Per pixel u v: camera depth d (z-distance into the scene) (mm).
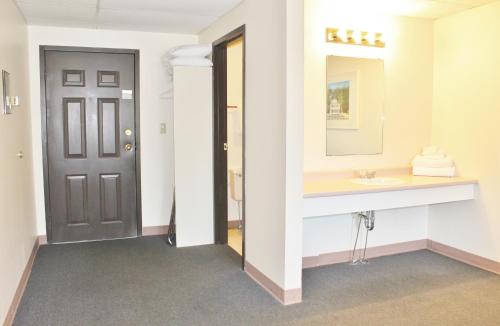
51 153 4395
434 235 4188
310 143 3645
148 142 4680
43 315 2781
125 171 4641
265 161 3152
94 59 4461
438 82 4070
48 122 4359
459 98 3873
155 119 4684
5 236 2625
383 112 3932
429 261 3885
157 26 4336
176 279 3418
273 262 3082
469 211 3816
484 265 3695
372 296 3094
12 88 3145
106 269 3652
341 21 3674
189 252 4121
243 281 3373
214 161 4320
